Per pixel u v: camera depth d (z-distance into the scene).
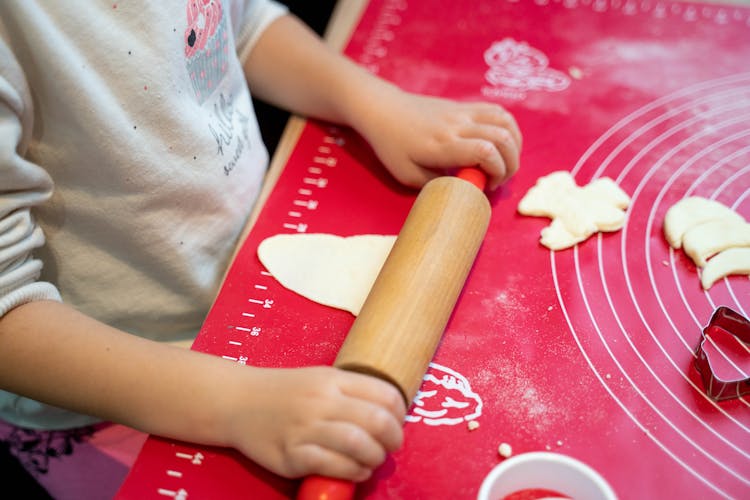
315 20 1.27
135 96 0.63
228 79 0.76
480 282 0.63
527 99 0.83
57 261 0.68
